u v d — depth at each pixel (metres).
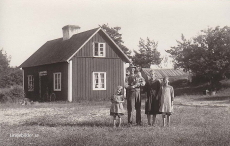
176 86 46.81
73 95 28.83
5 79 42.72
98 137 8.87
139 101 11.69
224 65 35.94
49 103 26.61
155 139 8.44
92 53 29.92
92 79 29.78
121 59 31.28
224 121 12.34
